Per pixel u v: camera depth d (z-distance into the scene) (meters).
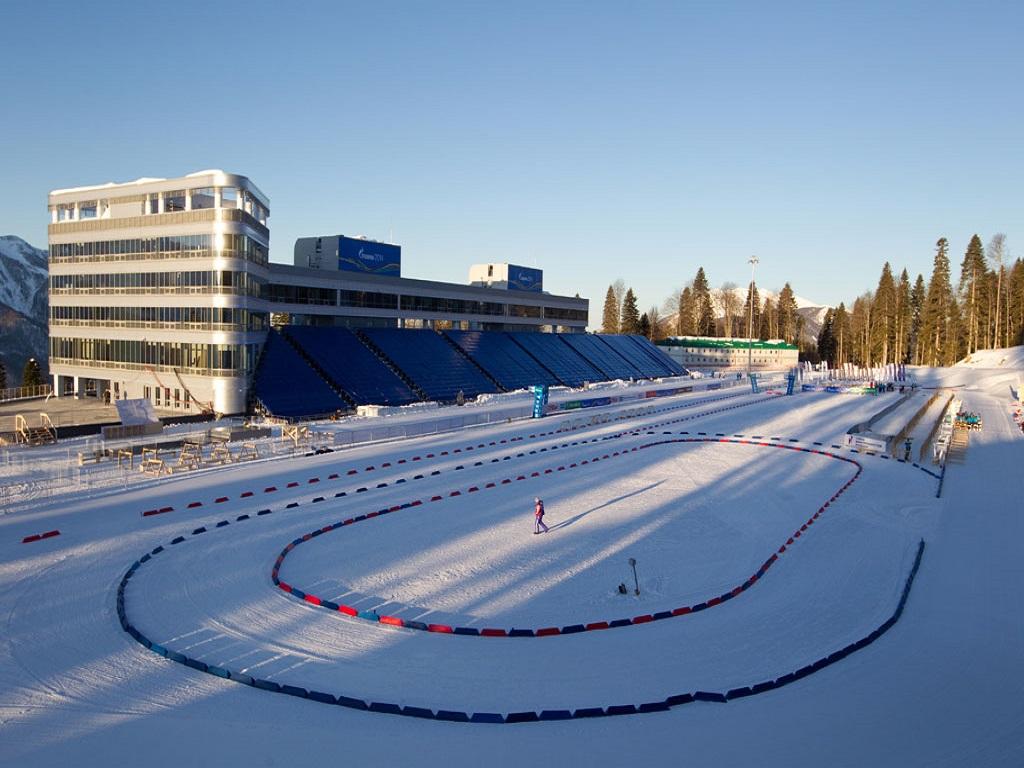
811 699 15.43
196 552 24.30
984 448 51.00
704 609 20.64
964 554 26.19
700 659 17.28
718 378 123.31
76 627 18.08
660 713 14.66
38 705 14.33
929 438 52.59
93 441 42.91
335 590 21.41
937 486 37.72
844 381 122.19
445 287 89.31
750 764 12.86
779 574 23.81
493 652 17.45
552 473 40.44
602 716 14.48
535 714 14.25
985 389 105.56
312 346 66.94
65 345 65.56
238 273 54.38
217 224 53.69
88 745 12.96
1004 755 13.43
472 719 14.12
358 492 34.09
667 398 89.25
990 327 148.12
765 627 19.36
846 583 22.94
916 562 25.03
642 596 21.52
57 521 27.30
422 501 32.94
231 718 14.03
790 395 93.56
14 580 21.09
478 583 22.41
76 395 65.44
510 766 12.64
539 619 19.62
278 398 56.97
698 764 12.84
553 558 25.11
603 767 12.67
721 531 28.98
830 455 47.28
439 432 54.88
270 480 35.72
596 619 19.69
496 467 41.69
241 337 54.84
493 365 84.88
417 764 12.62
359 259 78.31
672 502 33.88
